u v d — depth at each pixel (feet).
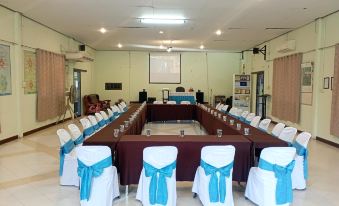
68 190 12.85
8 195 12.28
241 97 42.75
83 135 17.11
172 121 35.58
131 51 48.60
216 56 49.16
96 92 48.60
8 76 22.39
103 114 22.82
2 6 21.27
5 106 21.99
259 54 40.60
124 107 31.17
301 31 27.86
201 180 10.76
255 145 12.27
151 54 48.83
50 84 29.12
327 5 20.30
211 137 13.08
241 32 31.01
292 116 29.04
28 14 23.73
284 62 31.12
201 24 26.96
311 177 14.79
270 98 36.47
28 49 25.29
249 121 20.81
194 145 12.15
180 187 13.24
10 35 22.53
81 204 10.34
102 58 48.39
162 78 49.14
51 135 25.29
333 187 13.44
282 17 23.98
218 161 10.23
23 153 19.07
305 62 26.99
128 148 11.87
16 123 23.65
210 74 49.26
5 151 19.53
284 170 10.45
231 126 16.70
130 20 25.58
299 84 27.84
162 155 9.98
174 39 36.11
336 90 21.59
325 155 19.21
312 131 25.38
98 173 10.19
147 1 19.63
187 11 22.29
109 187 10.51
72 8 21.70
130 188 13.06
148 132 13.94
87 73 43.98
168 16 24.07
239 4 20.22
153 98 47.06
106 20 25.79
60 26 28.60
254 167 11.78
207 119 24.98
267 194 10.49
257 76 42.22
